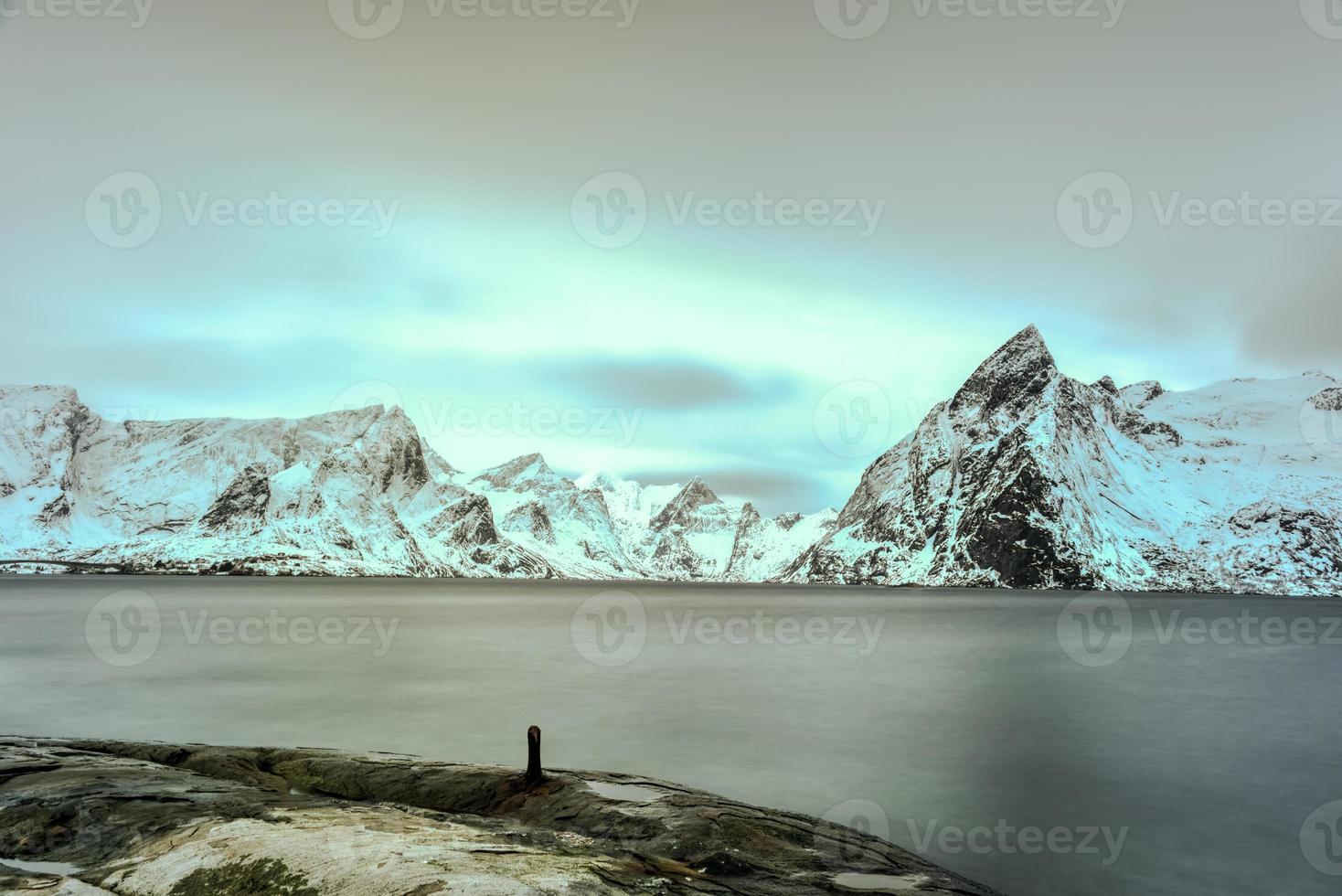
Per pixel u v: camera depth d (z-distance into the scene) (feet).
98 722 85.10
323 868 23.29
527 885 21.48
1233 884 42.55
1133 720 95.25
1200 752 77.20
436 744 73.77
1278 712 103.91
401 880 21.67
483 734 78.43
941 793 59.77
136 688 113.91
